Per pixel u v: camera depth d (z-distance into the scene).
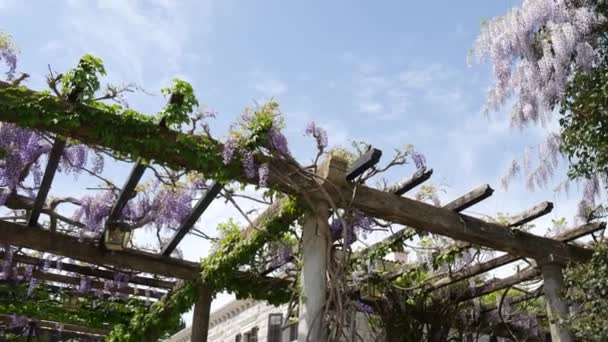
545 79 6.16
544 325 9.78
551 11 6.24
